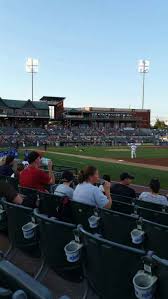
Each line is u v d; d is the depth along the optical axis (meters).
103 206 6.65
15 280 2.91
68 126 110.25
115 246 3.41
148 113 129.38
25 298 2.68
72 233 4.26
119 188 9.41
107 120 123.25
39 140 78.31
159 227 4.71
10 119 101.44
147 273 3.20
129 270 3.39
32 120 104.69
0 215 6.35
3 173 11.87
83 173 6.84
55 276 5.53
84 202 6.46
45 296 2.68
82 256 4.02
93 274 3.88
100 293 3.80
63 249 4.39
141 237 4.94
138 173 26.00
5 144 70.75
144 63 98.38
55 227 4.38
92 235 3.68
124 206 7.22
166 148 67.00
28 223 5.07
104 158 40.31
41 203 7.05
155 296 3.17
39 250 5.20
